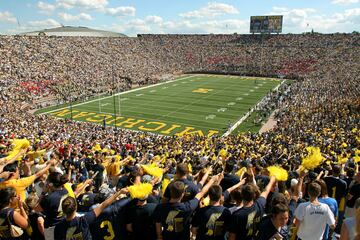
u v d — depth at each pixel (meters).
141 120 45.44
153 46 104.06
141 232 5.41
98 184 11.23
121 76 74.69
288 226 6.79
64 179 5.77
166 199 5.46
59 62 70.88
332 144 23.14
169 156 19.62
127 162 12.01
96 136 30.52
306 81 66.25
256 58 93.88
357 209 3.61
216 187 5.17
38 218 5.72
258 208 5.19
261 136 32.59
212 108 51.28
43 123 35.91
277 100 52.22
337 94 49.62
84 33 134.50
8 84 55.56
